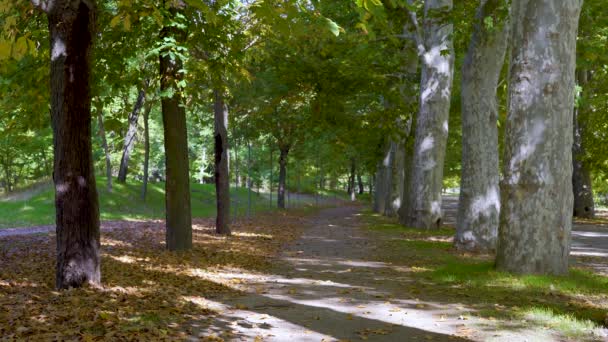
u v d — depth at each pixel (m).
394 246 15.62
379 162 36.94
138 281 8.92
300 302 7.68
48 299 7.11
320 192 70.94
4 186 49.66
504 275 9.49
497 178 14.70
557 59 9.48
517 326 6.16
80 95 7.76
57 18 7.52
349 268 11.37
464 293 8.26
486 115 14.62
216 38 11.79
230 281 9.55
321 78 19.22
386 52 23.59
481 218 14.51
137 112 39.06
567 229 9.65
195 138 53.12
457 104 27.77
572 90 9.64
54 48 7.63
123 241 15.44
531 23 9.57
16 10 7.51
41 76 9.79
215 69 11.82
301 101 22.02
